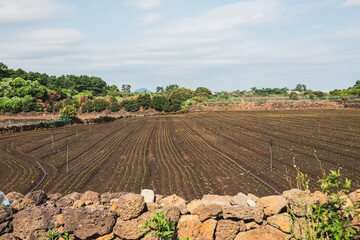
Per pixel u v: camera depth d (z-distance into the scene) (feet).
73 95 545.85
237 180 69.56
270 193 59.57
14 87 405.39
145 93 437.17
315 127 160.04
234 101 417.28
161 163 90.58
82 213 15.05
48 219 15.11
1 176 76.79
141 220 14.76
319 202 14.07
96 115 404.98
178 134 162.50
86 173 79.10
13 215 15.30
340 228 11.28
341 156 90.27
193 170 80.59
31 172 80.38
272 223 14.64
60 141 141.18
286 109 330.95
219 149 111.96
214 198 17.57
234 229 14.61
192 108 402.31
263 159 91.71
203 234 14.76
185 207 15.78
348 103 318.04
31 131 187.32
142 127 211.00
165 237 13.35
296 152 99.76
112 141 140.97
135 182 70.03
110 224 14.94
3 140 144.36
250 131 160.15
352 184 62.03
